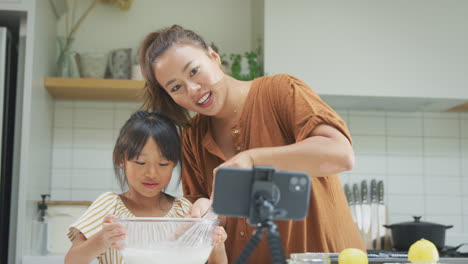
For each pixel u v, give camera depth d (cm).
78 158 287
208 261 118
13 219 228
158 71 124
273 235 57
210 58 128
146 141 125
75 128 289
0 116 224
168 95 140
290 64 264
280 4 267
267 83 129
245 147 132
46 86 262
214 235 93
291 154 99
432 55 272
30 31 233
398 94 269
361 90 267
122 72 274
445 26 274
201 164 144
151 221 88
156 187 127
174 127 133
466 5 276
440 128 312
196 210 114
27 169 227
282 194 65
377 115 309
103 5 300
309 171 100
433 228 254
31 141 233
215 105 125
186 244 88
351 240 131
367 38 269
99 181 287
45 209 240
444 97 271
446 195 308
